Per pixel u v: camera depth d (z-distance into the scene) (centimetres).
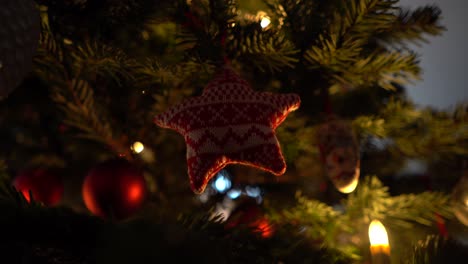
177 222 38
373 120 53
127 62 42
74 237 34
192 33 43
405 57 46
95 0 44
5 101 58
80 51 43
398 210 52
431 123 54
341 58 44
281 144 51
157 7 44
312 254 40
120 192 45
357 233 53
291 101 39
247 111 37
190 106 38
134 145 50
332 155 48
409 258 46
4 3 33
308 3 46
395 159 60
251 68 48
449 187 60
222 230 39
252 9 52
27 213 34
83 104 47
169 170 57
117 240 31
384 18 43
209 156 37
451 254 44
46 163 62
